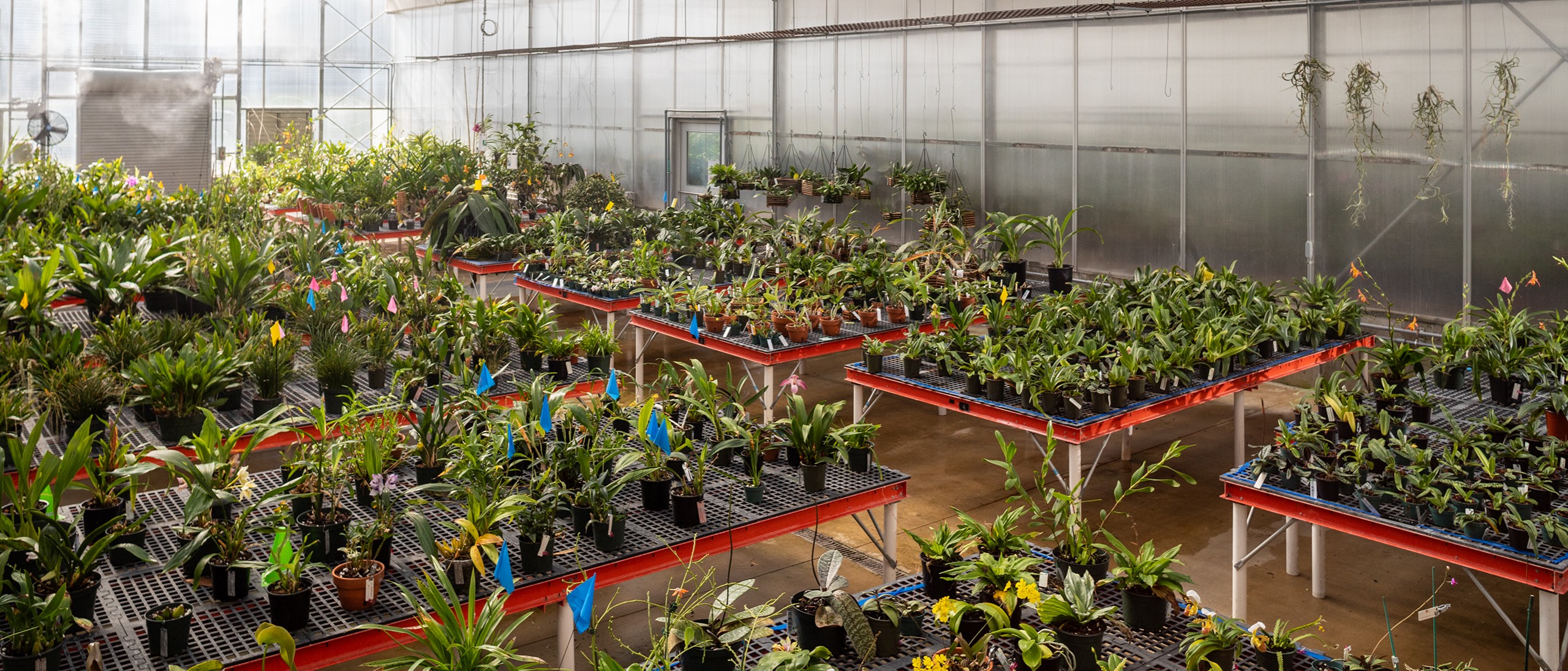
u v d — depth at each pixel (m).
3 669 3.55
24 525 4.11
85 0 19.28
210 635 3.94
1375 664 3.79
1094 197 11.70
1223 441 8.65
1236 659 3.89
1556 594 4.45
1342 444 5.54
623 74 17.84
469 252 12.02
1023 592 3.79
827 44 14.34
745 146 15.76
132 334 6.79
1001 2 12.23
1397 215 9.52
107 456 4.83
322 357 6.82
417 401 6.62
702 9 16.14
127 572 4.41
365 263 9.41
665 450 4.77
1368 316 9.82
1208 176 10.72
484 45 21.20
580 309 13.45
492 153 19.23
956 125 12.95
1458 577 6.05
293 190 16.38
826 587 3.98
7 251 8.89
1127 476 7.84
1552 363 6.88
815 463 5.40
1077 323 8.10
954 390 7.18
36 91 19.03
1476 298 9.15
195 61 20.56
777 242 11.23
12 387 6.20
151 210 12.00
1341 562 6.31
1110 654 3.75
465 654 3.49
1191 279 9.21
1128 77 11.23
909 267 10.05
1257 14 10.16
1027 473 7.88
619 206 15.27
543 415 4.75
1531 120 8.67
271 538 4.71
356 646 4.04
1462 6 8.92
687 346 11.73
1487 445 5.47
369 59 22.89
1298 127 10.00
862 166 14.13
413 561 4.57
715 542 4.93
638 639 5.32
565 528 4.97
